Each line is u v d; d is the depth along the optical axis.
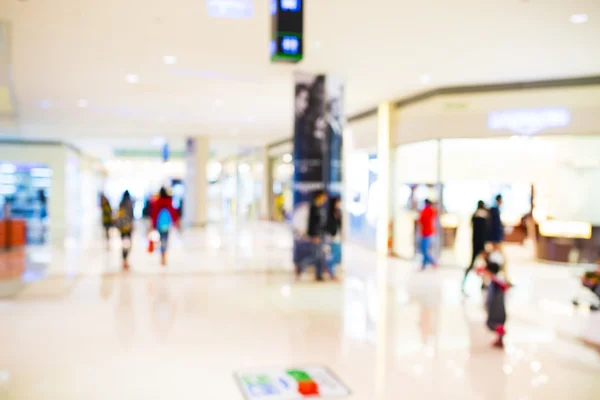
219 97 12.37
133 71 9.67
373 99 12.23
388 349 5.29
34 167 22.66
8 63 7.88
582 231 11.91
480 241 8.23
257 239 16.62
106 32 7.23
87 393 3.99
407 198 12.62
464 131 10.57
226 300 7.52
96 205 34.72
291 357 4.96
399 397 4.02
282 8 4.49
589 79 9.62
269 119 16.11
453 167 12.26
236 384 4.21
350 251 14.07
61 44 7.87
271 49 4.62
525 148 12.62
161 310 6.82
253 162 27.09
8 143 22.33
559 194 13.30
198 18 6.59
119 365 4.65
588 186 12.99
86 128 18.72
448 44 7.61
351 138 15.16
